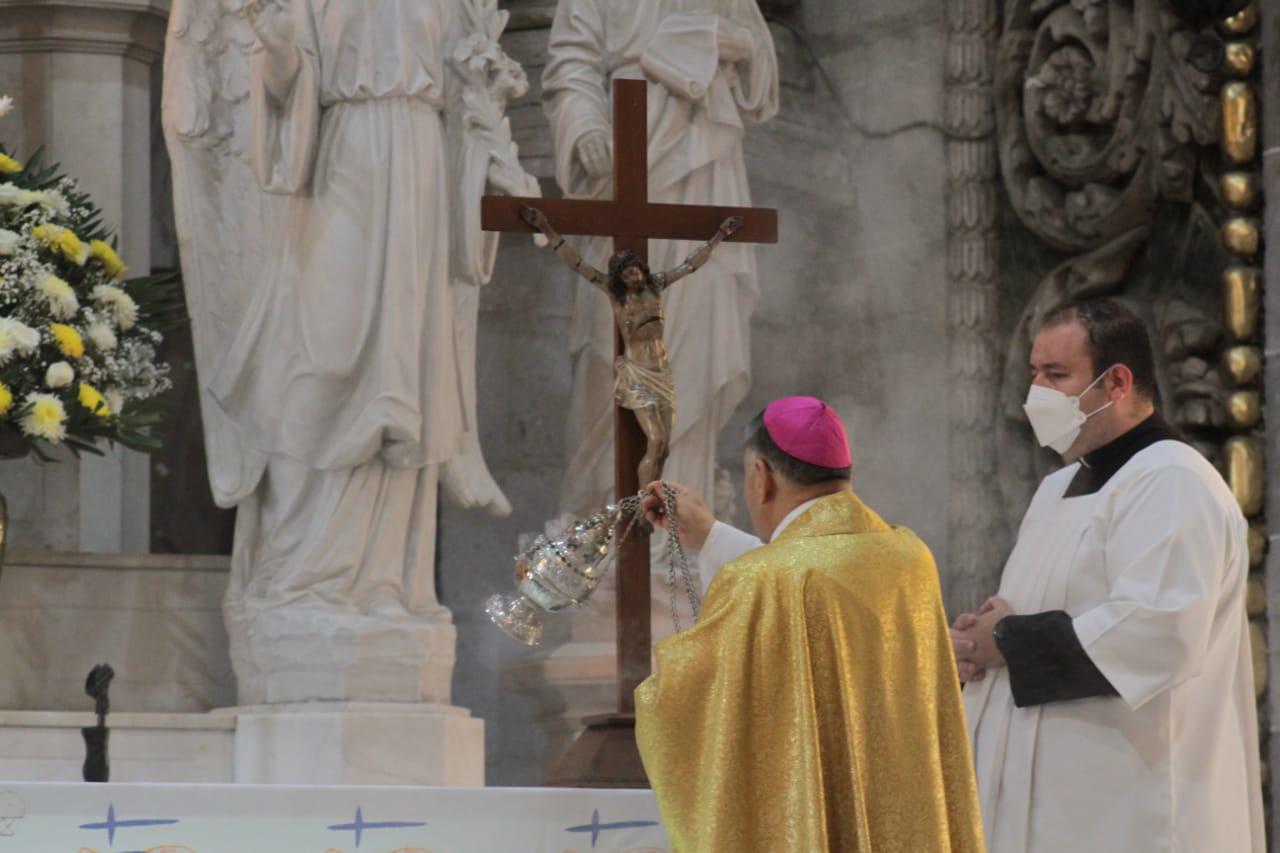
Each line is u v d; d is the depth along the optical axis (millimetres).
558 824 6117
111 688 10789
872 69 13984
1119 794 6168
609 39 11430
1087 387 6414
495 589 12820
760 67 11750
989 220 13695
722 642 5586
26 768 9750
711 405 11328
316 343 10062
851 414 13656
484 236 10352
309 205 10188
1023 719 6352
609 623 11266
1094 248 13203
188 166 10727
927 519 13484
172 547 12414
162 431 12422
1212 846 6148
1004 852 6320
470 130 10414
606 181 11180
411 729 9875
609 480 11555
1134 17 12688
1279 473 11938
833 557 5625
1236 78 12289
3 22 12133
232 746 10047
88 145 12125
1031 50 13461
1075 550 6426
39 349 9391
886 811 5477
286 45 9805
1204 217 12664
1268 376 12055
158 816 5965
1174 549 6105
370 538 10211
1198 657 6043
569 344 11852
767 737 5512
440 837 6066
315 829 6035
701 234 7074
